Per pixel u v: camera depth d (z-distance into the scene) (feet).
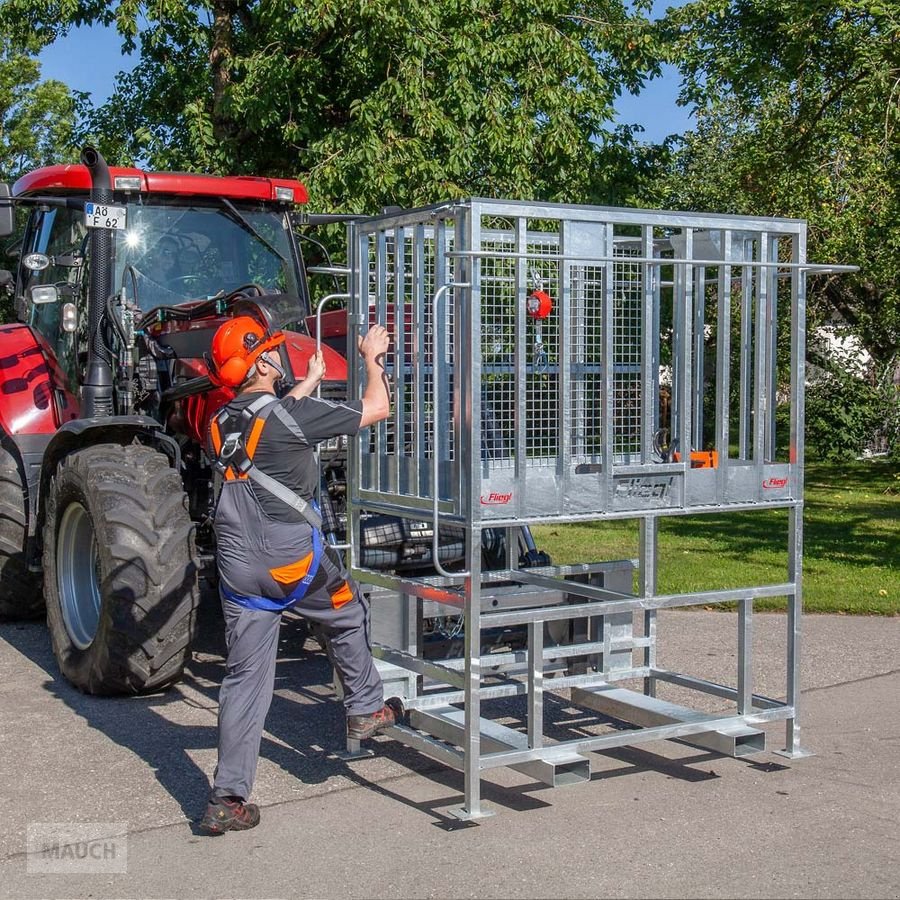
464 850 12.44
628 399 15.65
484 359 14.64
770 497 15.31
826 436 66.39
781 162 50.57
